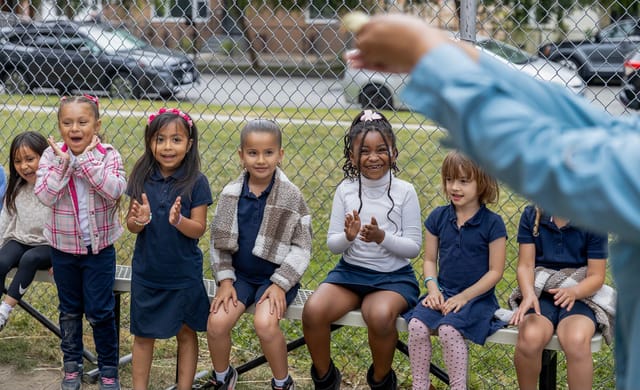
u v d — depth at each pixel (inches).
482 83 37.7
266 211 140.6
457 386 127.1
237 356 167.6
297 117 440.5
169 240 136.1
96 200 141.4
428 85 38.6
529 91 40.4
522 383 126.3
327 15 476.4
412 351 130.6
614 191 34.9
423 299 134.8
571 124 40.5
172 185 137.8
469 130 37.5
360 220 140.7
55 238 142.3
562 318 126.0
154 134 137.6
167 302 137.9
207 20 249.6
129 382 158.6
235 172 312.5
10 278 167.9
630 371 43.0
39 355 169.6
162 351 171.0
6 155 310.3
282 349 136.3
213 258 142.1
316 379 139.6
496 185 134.2
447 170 134.3
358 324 137.3
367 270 140.0
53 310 189.3
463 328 127.9
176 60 352.8
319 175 320.5
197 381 158.2
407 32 39.5
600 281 126.6
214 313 137.4
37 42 227.1
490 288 132.1
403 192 141.8
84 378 157.5
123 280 150.2
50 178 138.6
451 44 39.7
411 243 139.1
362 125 141.6
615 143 35.9
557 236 130.3
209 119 418.9
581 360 121.3
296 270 138.9
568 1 356.5
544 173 36.1
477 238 134.3
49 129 344.2
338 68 431.8
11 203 156.1
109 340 146.9
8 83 254.2
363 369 162.9
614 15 337.1
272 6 499.8
